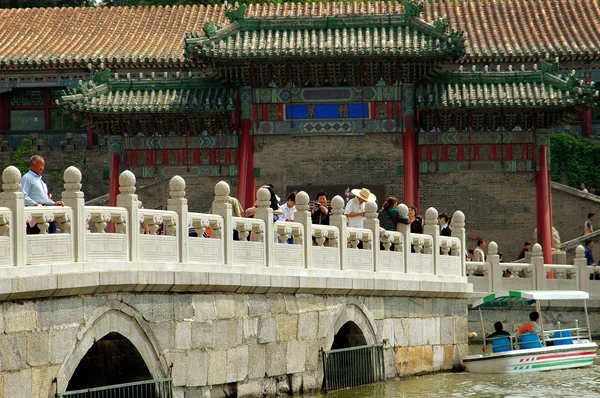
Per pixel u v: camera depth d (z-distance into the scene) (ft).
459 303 135.64
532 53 235.20
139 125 189.26
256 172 193.67
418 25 186.29
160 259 92.99
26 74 254.88
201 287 96.32
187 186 194.39
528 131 190.08
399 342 124.57
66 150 263.08
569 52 236.02
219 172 190.39
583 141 246.47
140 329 90.74
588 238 205.67
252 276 102.22
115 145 191.01
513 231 201.87
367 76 186.80
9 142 264.52
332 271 113.60
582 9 253.24
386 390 116.78
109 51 247.29
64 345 82.94
